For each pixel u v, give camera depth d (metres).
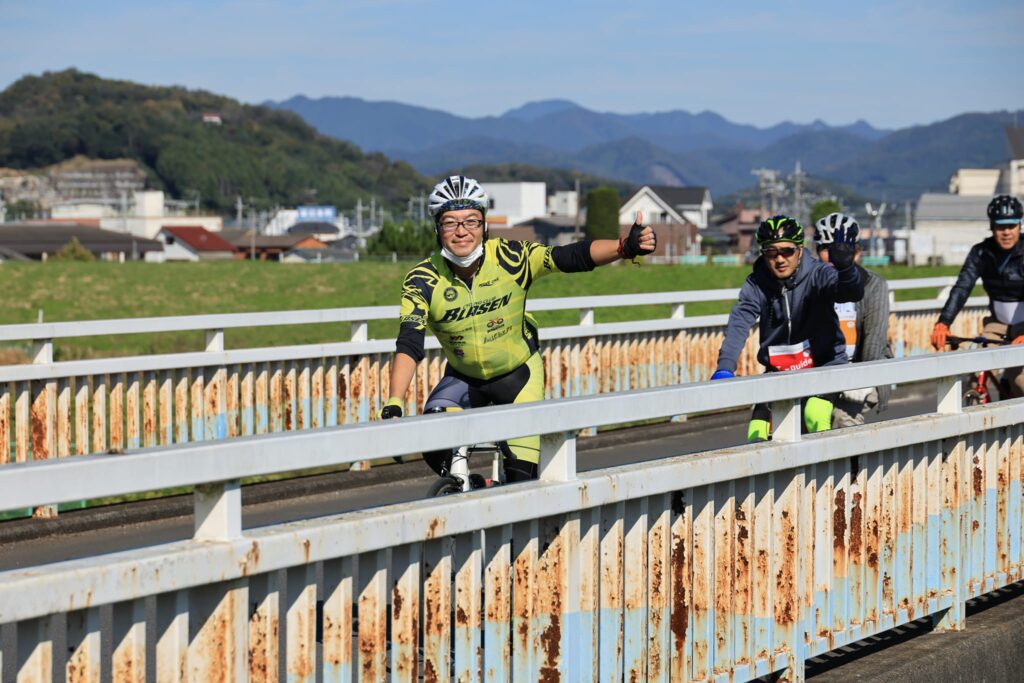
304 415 10.36
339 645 3.74
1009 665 6.25
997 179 131.25
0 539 8.42
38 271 49.53
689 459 4.71
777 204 113.50
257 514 9.31
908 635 6.08
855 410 7.75
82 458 3.04
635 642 4.61
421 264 5.95
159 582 3.19
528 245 5.95
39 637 3.08
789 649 5.15
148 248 137.38
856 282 6.85
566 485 4.24
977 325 16.78
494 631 4.19
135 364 9.21
